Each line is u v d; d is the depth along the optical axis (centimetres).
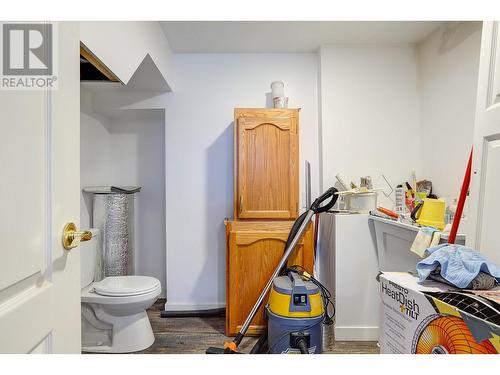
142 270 270
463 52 186
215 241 244
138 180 270
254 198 209
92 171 244
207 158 243
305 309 156
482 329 64
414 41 230
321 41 228
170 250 242
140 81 219
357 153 234
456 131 193
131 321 185
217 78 243
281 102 225
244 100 244
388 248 190
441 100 207
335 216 200
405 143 234
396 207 214
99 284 191
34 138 61
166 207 242
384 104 235
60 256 70
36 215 62
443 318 72
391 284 94
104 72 143
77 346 77
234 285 198
